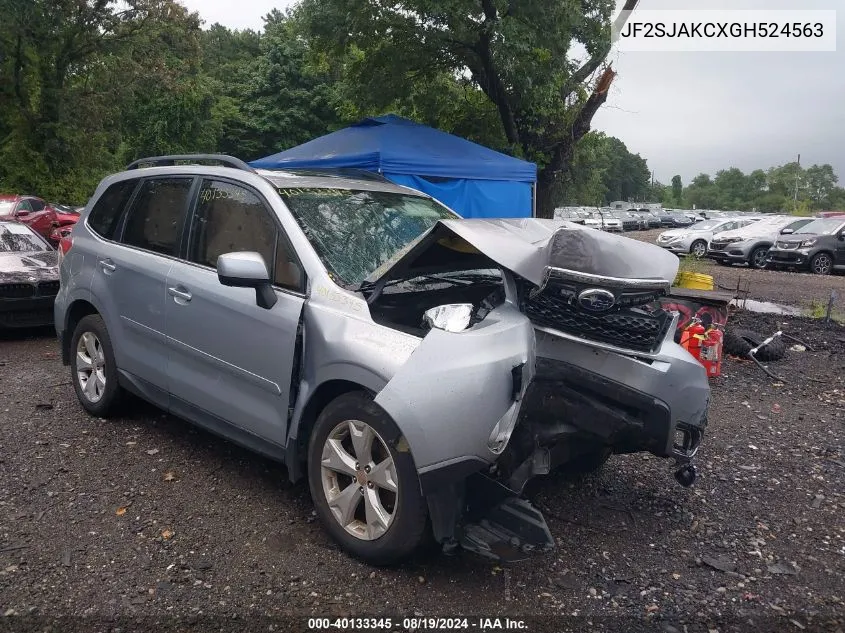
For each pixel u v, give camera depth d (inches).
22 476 165.9
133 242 189.2
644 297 135.6
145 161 200.5
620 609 123.0
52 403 219.5
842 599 128.6
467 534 123.7
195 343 162.9
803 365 303.9
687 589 129.9
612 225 1643.7
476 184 386.9
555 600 124.8
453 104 504.4
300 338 140.9
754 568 138.2
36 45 1149.7
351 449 137.2
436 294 150.8
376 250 155.3
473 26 416.8
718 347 264.2
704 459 193.0
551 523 153.3
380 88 480.7
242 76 1948.8
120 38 1196.5
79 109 1195.9
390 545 126.4
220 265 137.6
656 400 140.6
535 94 430.0
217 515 150.1
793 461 193.3
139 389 185.8
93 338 202.7
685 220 2212.1
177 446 186.9
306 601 121.6
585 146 537.6
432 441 118.2
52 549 135.0
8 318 307.1
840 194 4685.0
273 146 1788.9
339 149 371.6
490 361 122.9
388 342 127.1
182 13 1205.7
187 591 123.3
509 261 132.1
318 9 423.5
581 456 170.6
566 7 398.6
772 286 630.5
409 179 361.4
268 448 150.9
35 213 718.5
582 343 138.6
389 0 407.5
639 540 147.4
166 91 1289.4
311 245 147.4
